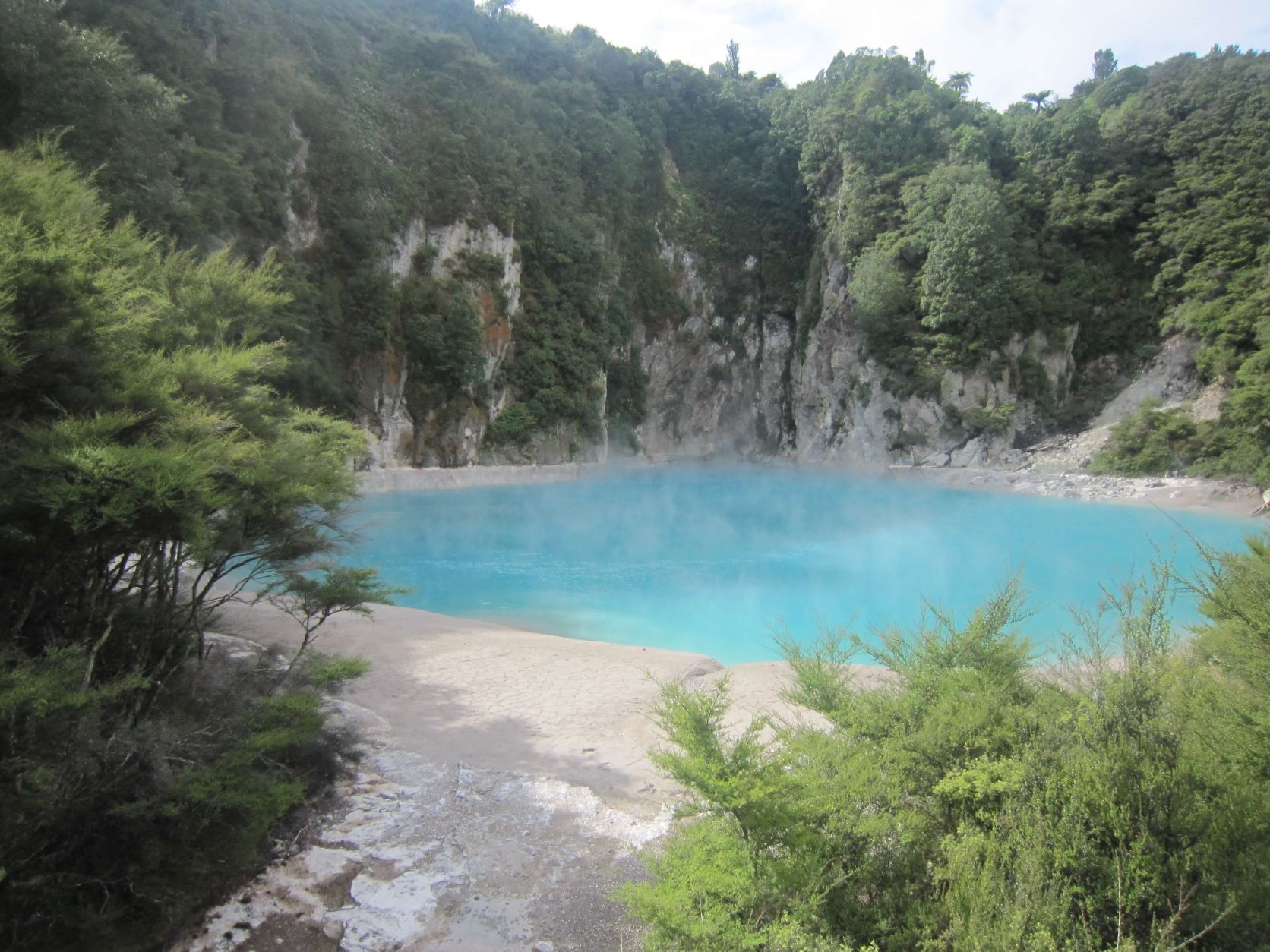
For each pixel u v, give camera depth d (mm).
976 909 4262
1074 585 20453
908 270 54594
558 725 10234
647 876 6668
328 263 43281
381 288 43938
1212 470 39344
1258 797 4582
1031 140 56000
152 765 6449
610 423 60938
